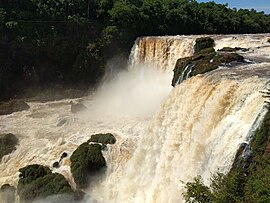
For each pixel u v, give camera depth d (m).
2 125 45.34
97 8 69.50
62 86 61.00
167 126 30.12
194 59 35.75
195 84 28.02
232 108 23.91
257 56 35.06
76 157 33.81
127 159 33.31
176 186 25.45
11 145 39.88
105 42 63.59
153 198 27.69
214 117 24.75
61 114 48.31
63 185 31.27
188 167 25.14
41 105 53.81
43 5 65.00
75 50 62.81
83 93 59.31
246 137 20.70
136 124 40.72
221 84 25.70
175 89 30.41
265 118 20.39
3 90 57.47
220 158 21.62
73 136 39.91
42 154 37.22
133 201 29.33
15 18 61.34
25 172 32.84
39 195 30.80
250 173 19.12
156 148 30.86
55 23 63.44
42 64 61.16
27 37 60.16
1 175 35.50
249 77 26.00
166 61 53.47
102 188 32.06
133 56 61.66
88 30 64.94
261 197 16.77
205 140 24.83
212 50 39.19
